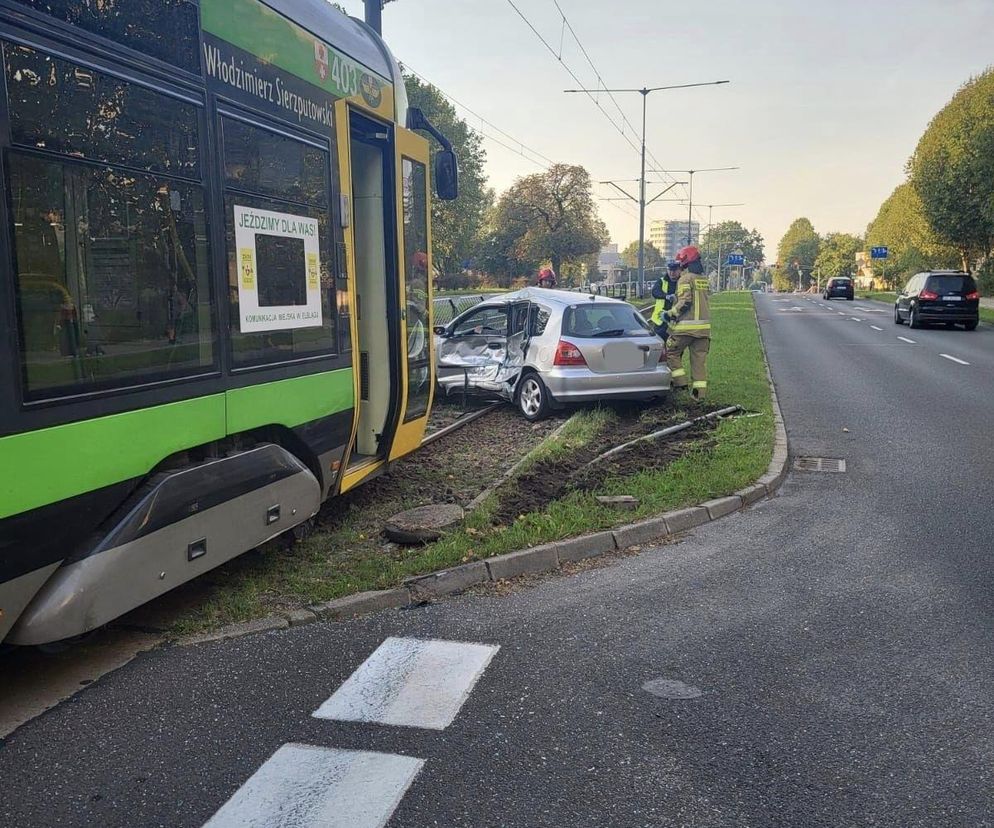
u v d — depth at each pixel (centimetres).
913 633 474
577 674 423
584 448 913
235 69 475
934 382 1534
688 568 583
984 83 4169
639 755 349
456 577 543
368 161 686
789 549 623
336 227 590
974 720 379
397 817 307
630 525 641
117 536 386
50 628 358
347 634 470
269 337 508
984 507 730
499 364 1162
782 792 323
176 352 426
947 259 5238
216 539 450
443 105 6047
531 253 7444
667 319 1231
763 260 19300
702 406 1151
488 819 306
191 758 346
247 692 402
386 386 695
